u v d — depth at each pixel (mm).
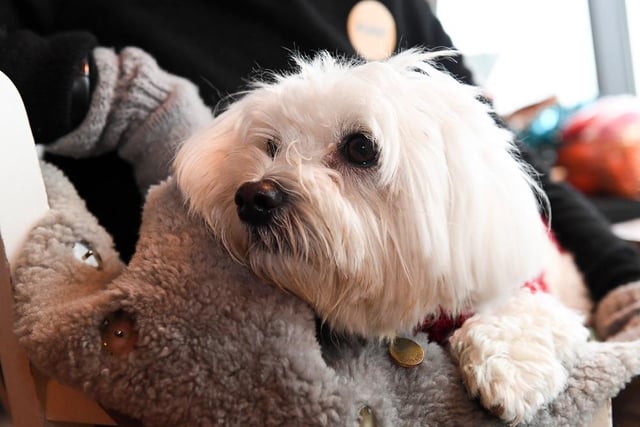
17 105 651
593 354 729
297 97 753
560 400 690
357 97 716
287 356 589
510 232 744
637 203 1723
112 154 1053
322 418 571
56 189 717
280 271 707
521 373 684
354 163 728
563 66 2295
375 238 709
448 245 708
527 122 1973
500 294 765
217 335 595
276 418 575
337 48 1269
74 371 590
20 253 653
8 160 642
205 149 800
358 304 730
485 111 795
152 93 950
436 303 747
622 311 1039
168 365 586
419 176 691
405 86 740
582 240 1220
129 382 587
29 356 618
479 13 2229
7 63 834
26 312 628
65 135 912
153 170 958
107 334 601
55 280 650
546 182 1272
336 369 638
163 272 619
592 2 2275
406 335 750
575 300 1165
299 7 1256
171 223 695
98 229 720
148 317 596
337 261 690
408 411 645
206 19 1223
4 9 1082
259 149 767
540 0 2254
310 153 738
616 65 2297
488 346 708
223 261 657
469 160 716
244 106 806
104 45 1154
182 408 583
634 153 1766
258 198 692
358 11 1352
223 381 584
